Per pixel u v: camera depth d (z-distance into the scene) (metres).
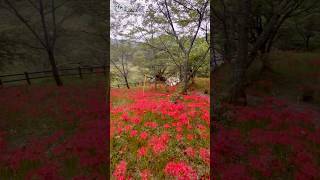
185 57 16.92
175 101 10.73
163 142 6.67
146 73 20.28
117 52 21.38
